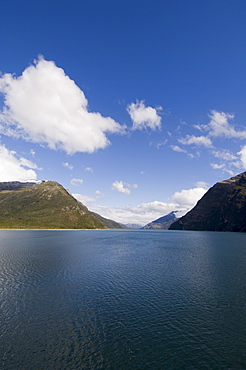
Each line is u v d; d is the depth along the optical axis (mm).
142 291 38562
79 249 94812
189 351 21812
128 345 22703
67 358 20688
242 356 21172
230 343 23203
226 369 19406
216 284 42750
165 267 58062
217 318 28625
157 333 24969
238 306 32281
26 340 23484
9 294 36469
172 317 28766
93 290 38938
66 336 24250
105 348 22203
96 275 49219
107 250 93312
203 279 46281
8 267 56062
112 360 20453
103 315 29219
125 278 46875
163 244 122625
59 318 28359
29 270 53156
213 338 24078
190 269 55625
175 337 24203
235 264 62281
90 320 27844
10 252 82000
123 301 33969
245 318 28656
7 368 19312
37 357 20781
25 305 32188
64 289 39312
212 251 90812
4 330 25359
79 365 19766
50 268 55656
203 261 66938
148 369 19344
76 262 64000
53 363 20016
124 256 76688
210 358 20812
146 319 28219
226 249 97500
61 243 119125
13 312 29875
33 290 38656
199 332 25250
